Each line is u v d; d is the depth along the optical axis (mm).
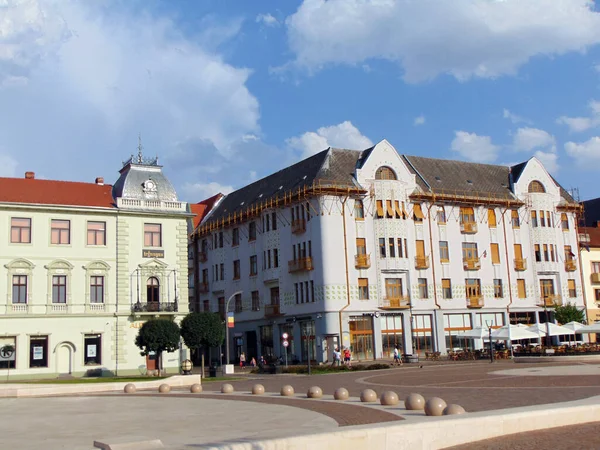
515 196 73125
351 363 55906
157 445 13570
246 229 73062
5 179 51938
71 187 54188
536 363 46344
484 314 68688
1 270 48406
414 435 14008
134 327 52156
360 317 61781
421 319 64750
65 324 49875
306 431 15141
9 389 31734
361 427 13852
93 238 52031
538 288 72562
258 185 76688
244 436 15008
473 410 19156
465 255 68688
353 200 63375
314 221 62219
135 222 53625
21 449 14383
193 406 23734
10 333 47969
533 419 15727
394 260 63438
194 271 82188
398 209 64875
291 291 65000
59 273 50312
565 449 13289
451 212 68688
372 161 64812
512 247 71625
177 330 46719
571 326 55094
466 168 74500
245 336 72438
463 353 58500
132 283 52656
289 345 65250
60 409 24438
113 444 13500
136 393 32031
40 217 50312
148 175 56188
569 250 75375
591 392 22844
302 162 69938
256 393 27875
